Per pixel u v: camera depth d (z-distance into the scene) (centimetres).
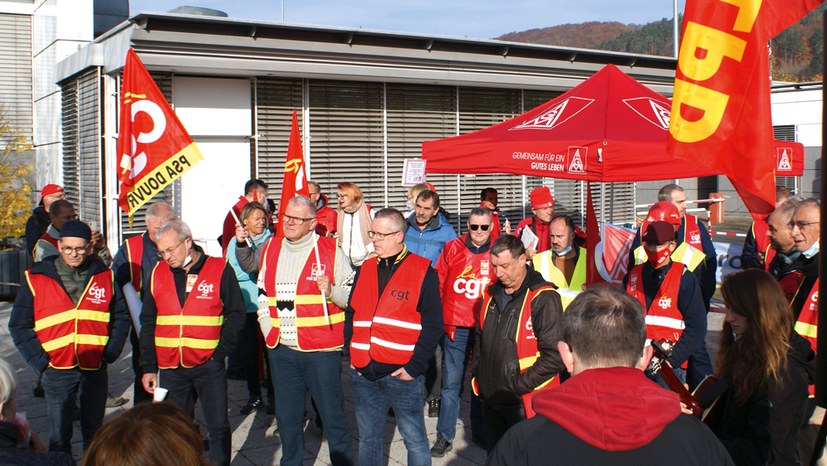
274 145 1131
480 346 479
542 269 639
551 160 588
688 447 217
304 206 516
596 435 215
